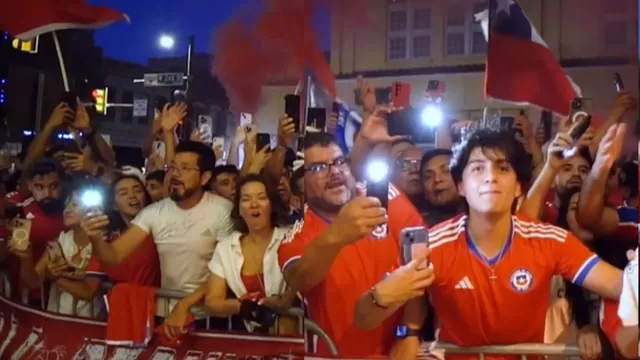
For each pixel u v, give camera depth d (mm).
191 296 2617
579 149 2109
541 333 2205
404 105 2205
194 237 2621
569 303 2184
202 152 2568
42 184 2873
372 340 2340
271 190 2451
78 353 2818
